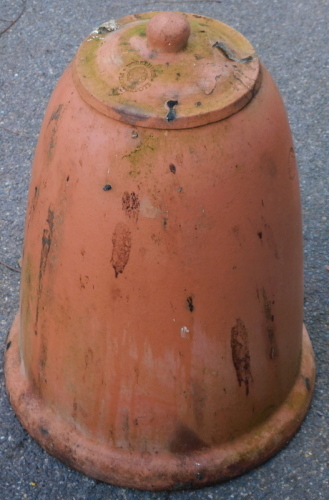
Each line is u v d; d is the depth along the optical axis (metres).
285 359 1.19
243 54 1.05
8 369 1.28
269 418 1.21
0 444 1.25
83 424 1.17
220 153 1.00
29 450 1.25
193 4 2.25
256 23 2.19
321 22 2.18
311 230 1.57
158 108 0.98
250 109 1.01
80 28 2.17
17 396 1.24
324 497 1.20
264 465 1.23
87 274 1.05
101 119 1.00
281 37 2.13
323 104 1.91
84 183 1.02
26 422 1.23
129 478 1.17
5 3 2.25
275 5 2.25
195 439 1.16
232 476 1.19
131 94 1.00
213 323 1.07
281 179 1.06
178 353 1.08
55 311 1.11
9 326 1.41
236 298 1.07
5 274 1.49
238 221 1.03
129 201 1.00
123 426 1.14
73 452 1.18
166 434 1.14
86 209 1.02
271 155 1.04
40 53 2.08
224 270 1.04
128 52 1.02
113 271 1.04
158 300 1.04
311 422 1.27
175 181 0.99
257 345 1.12
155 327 1.06
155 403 1.12
